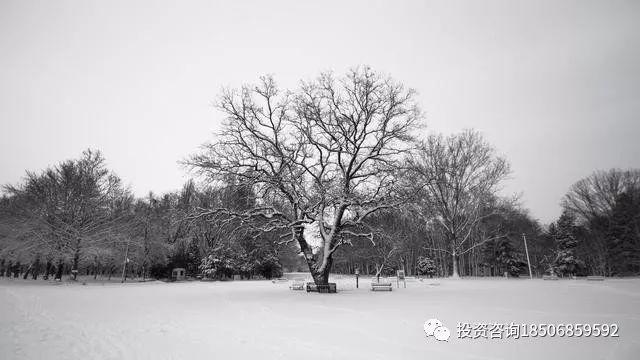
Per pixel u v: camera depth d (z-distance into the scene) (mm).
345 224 27156
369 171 27547
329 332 11516
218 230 31375
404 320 13516
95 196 49688
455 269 52531
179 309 17141
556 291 26141
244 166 27438
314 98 28094
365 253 54531
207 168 26547
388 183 26719
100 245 48125
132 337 10930
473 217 55531
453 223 52938
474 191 53844
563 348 9359
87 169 50594
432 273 73000
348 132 27891
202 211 27281
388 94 27719
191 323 13281
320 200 26719
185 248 62500
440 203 52281
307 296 23531
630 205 64125
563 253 70625
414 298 21719
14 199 47875
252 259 61375
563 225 72938
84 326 12711
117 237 49125
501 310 15836
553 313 14773
